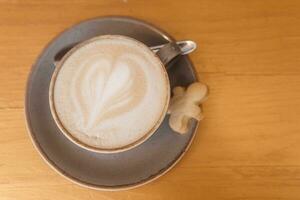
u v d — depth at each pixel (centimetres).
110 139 34
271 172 37
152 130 35
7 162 37
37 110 37
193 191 37
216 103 38
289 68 39
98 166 36
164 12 41
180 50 37
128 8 41
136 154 36
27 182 36
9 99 38
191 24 41
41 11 41
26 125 37
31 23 40
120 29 39
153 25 39
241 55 40
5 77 39
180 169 37
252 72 39
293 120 38
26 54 39
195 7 41
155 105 35
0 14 40
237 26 40
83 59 36
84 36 39
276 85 39
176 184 37
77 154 36
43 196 36
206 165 37
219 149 37
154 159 36
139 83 36
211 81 39
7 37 40
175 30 40
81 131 35
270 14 41
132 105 35
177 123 36
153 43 39
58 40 38
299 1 41
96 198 36
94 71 36
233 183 37
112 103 35
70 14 41
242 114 38
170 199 36
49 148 36
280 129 38
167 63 38
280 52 40
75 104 35
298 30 40
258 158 37
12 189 36
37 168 37
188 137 36
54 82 36
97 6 41
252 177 37
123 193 36
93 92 36
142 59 36
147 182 36
